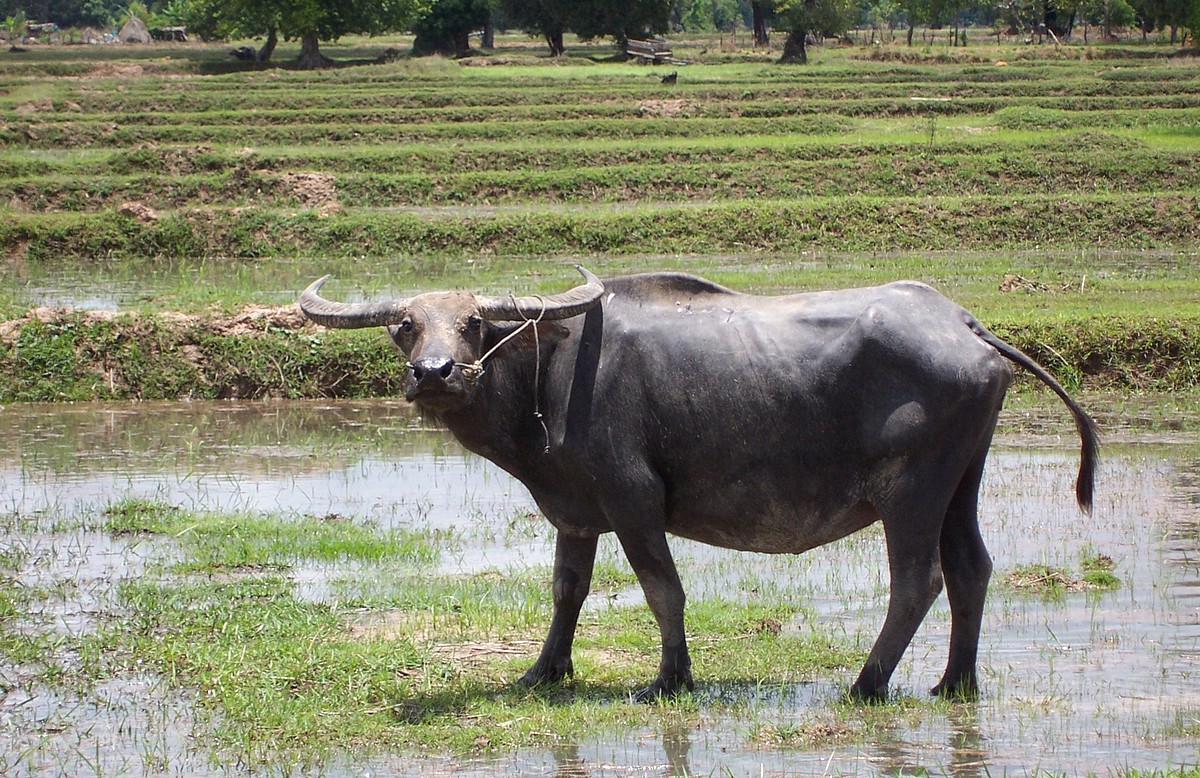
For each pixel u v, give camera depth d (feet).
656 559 34.32
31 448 64.54
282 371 76.43
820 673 36.47
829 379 33.27
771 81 254.06
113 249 126.31
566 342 34.40
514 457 34.88
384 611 41.86
